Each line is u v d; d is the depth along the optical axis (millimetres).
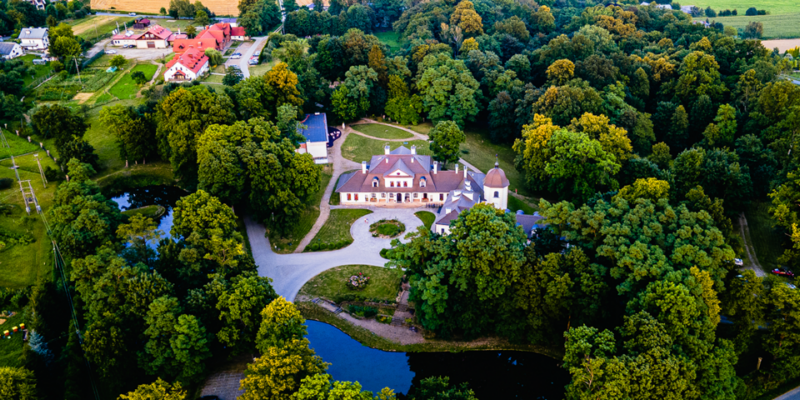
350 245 137000
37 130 168875
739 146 160375
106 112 162750
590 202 124438
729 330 102188
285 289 121562
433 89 195750
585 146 144125
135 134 162250
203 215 113062
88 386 92625
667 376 84125
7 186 143125
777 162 151000
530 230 130125
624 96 188625
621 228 102250
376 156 164000
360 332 110500
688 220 104500
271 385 78062
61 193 121625
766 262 127750
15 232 125750
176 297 98438
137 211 146750
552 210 109625
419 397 84938
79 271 99438
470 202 136500
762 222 139125
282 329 90188
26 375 83938
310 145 174250
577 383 85188
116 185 157750
